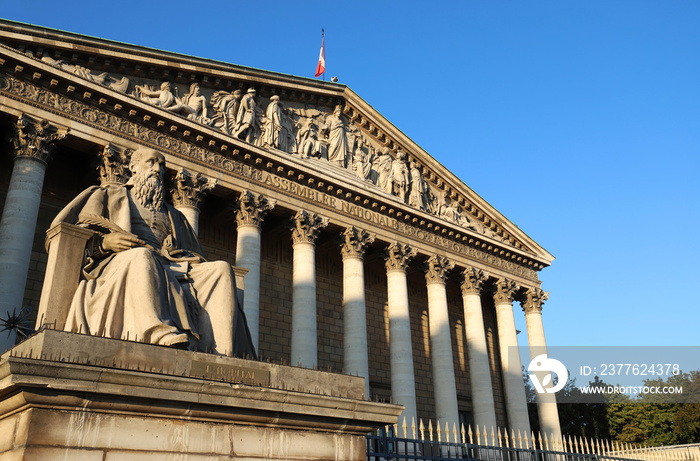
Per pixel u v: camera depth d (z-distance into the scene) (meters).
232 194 37.72
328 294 47.09
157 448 7.46
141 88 35.44
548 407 52.41
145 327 8.82
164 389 7.54
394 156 48.69
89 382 7.04
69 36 32.25
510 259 55.50
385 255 45.62
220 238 41.31
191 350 9.20
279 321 43.00
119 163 32.44
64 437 6.88
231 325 10.23
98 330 8.90
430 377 51.25
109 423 7.23
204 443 7.86
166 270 9.84
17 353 7.79
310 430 8.99
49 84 31.47
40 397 6.80
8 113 29.70
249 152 38.31
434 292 47.34
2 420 7.30
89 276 9.65
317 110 44.97
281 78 41.97
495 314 60.03
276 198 39.31
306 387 9.51
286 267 44.88
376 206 44.94
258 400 8.31
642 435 70.19
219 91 39.03
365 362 39.84
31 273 33.22
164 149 34.91
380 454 17.72
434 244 48.66
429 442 19.64
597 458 29.88
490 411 46.75
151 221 11.52
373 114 47.16
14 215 28.25
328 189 42.41
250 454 8.22
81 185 36.25
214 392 7.94
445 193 52.06
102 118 32.97
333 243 43.88
